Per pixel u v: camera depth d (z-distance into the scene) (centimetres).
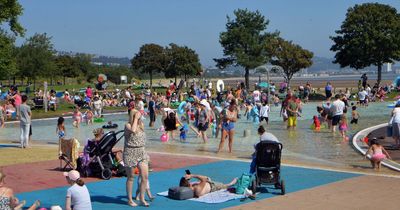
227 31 8231
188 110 3212
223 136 2027
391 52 6806
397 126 2112
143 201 1168
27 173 1583
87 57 13525
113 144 1500
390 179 1439
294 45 7956
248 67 8081
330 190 1303
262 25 8219
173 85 5925
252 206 1152
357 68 7131
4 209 939
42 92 5291
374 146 1631
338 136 2586
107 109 4909
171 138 2528
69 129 3191
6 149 2148
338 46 7138
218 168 1652
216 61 8331
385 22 6756
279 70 6178
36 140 2623
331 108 2769
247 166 1686
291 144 2303
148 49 11169
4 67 5228
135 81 13550
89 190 1331
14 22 5234
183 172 1583
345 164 1752
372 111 4228
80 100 4903
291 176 1492
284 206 1146
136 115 1159
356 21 6838
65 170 1617
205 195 1258
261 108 3397
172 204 1183
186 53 10894
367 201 1182
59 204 1196
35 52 8706
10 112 3866
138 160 1157
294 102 2961
